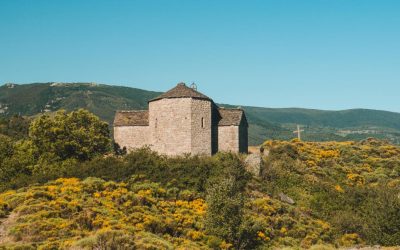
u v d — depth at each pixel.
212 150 59.22
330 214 47.69
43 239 30.17
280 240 38.97
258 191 49.25
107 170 48.34
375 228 41.59
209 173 49.38
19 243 29.27
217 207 36.41
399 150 71.75
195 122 56.84
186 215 38.72
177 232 35.97
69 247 27.86
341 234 43.50
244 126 62.53
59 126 57.84
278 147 63.69
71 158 55.62
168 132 57.19
